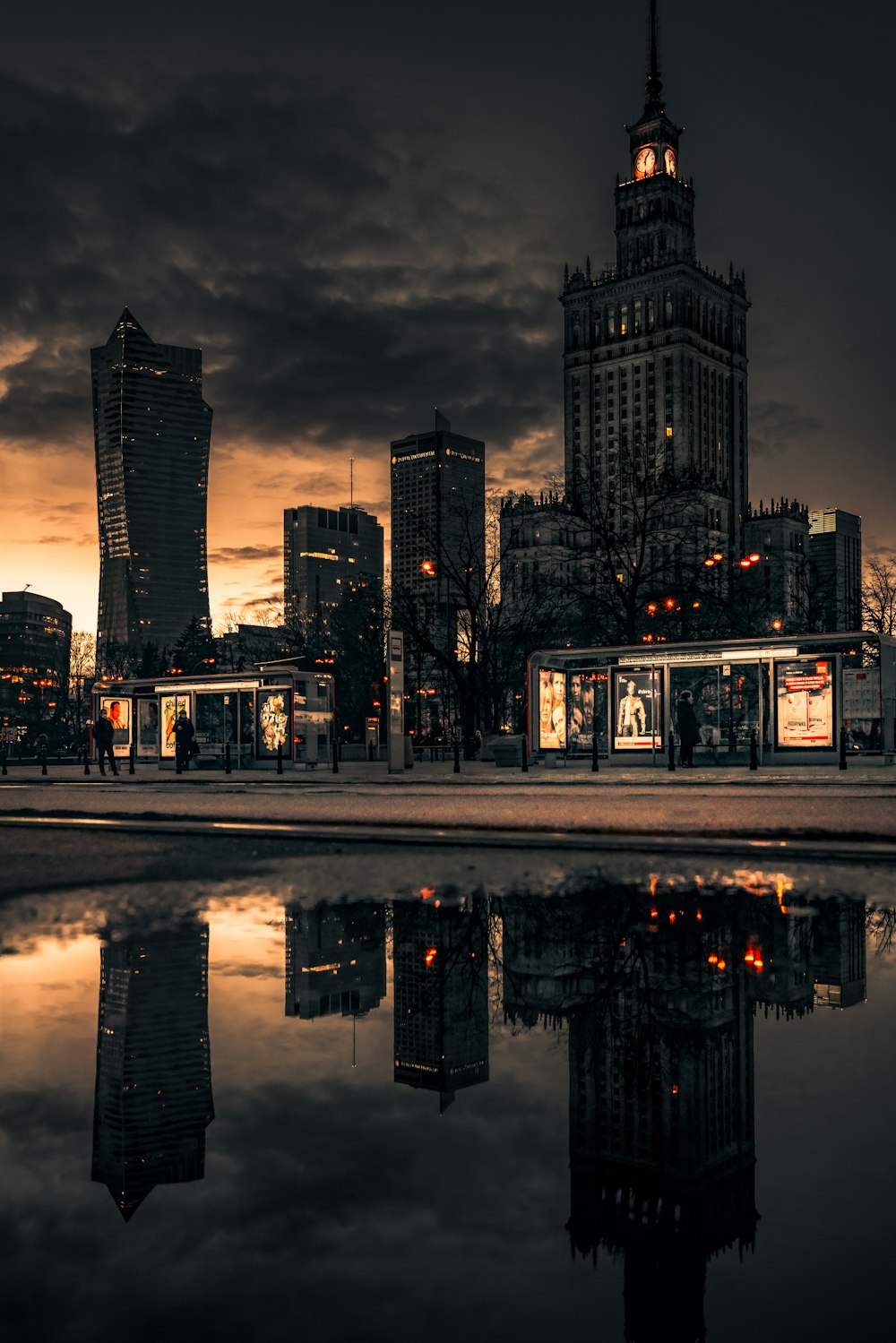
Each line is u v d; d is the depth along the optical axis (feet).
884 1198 8.99
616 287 529.86
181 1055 13.87
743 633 167.84
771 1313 7.13
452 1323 7.06
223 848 41.65
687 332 515.09
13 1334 6.91
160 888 30.40
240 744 130.82
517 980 18.62
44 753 136.77
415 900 27.76
